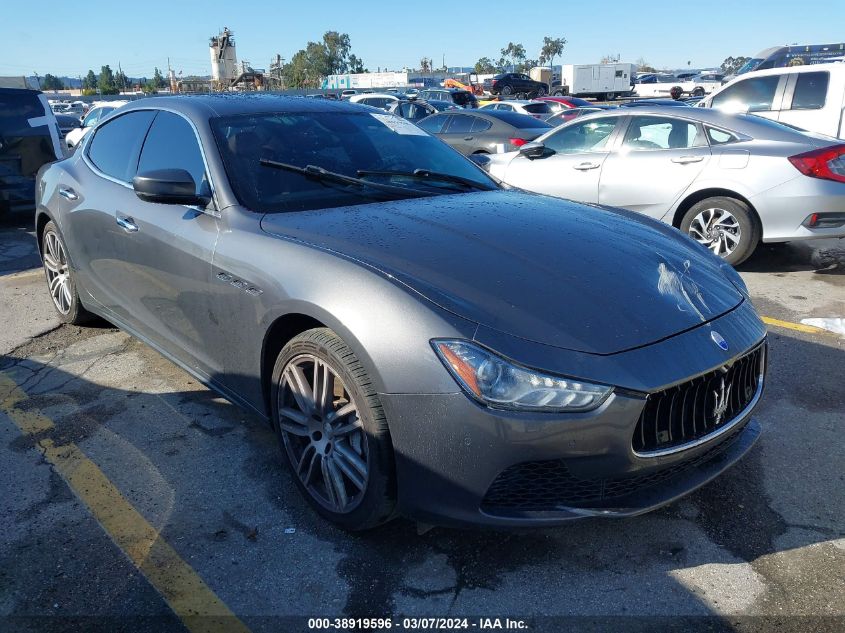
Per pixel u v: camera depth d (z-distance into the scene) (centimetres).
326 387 256
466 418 217
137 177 304
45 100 930
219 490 296
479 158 514
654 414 225
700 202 643
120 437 339
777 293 576
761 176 605
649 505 233
